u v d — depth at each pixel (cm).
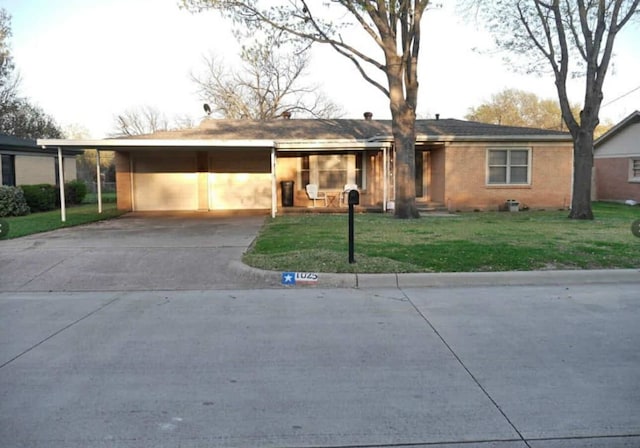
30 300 717
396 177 1546
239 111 4166
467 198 1923
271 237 1164
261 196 2039
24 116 3588
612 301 685
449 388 408
